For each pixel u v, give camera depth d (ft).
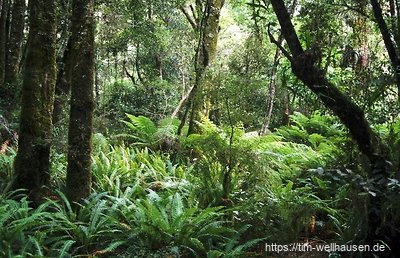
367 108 17.51
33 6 22.30
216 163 23.41
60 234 19.25
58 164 26.11
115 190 23.97
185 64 47.21
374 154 15.25
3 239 17.37
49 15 22.52
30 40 22.40
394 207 14.43
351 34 21.76
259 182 23.06
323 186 23.34
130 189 23.80
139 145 35.29
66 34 34.27
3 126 32.42
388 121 17.90
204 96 24.52
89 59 20.99
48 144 22.07
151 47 44.55
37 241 17.42
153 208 18.98
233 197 22.61
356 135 15.46
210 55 32.37
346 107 15.30
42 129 22.43
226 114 23.73
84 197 21.18
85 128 21.07
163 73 54.13
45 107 22.67
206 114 31.14
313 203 21.13
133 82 54.08
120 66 61.36
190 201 22.49
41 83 22.45
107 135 35.37
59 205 20.59
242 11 44.55
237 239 19.69
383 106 18.26
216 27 33.22
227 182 22.86
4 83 43.68
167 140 33.88
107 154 29.58
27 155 22.07
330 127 38.40
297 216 20.83
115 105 48.47
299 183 26.37
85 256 18.01
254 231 20.16
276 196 22.04
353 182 14.85
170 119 36.55
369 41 23.58
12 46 44.83
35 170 22.12
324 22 19.13
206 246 18.81
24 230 18.79
